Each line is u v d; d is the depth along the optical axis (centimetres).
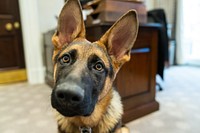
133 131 161
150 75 195
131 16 98
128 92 179
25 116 189
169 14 467
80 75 78
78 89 72
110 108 105
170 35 468
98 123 101
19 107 210
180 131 160
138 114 184
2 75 302
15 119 183
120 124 112
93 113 95
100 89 89
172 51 466
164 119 182
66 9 100
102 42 99
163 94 253
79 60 86
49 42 270
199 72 391
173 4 459
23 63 317
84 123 100
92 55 88
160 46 240
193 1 448
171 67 452
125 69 174
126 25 100
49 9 305
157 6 489
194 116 187
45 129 164
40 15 300
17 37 306
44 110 202
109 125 103
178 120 180
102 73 90
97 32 158
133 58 178
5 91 267
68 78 76
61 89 72
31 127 168
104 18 163
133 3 178
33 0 289
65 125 104
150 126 169
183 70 414
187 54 479
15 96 246
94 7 184
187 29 461
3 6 289
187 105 215
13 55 307
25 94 253
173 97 241
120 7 170
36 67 306
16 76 313
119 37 102
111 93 105
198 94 253
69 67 84
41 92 260
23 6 288
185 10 448
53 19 310
